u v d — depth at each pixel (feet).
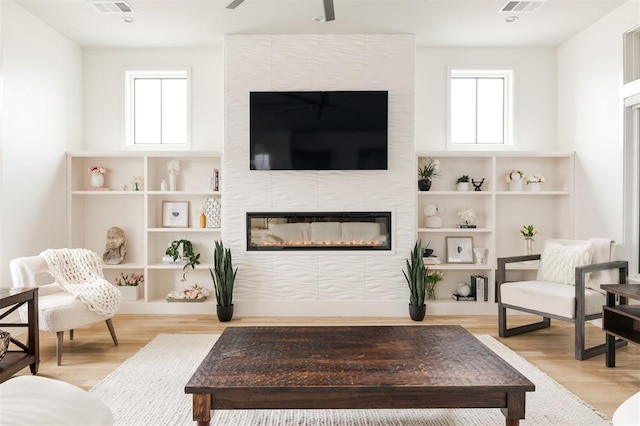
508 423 6.23
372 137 14.67
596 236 13.97
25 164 13.08
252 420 7.66
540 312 11.48
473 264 15.64
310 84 14.96
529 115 16.31
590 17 13.58
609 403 8.30
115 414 7.78
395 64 14.96
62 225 15.01
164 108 16.75
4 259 12.21
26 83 13.08
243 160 15.01
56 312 10.17
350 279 15.05
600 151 13.76
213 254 16.15
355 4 12.71
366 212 15.03
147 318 14.73
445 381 6.28
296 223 15.21
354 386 6.12
